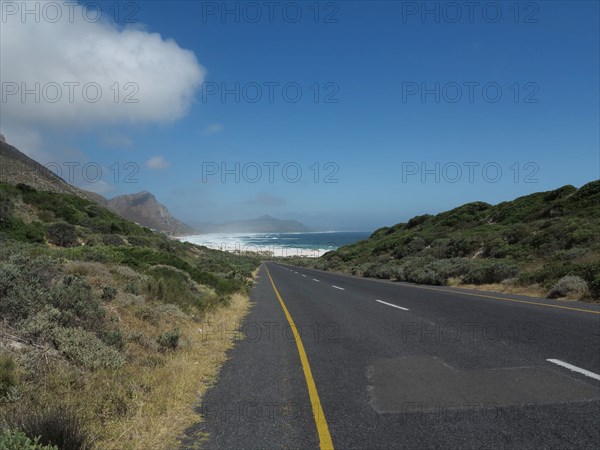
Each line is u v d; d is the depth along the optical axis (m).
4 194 31.31
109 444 4.20
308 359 7.83
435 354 7.77
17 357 5.42
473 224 54.09
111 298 9.50
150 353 7.44
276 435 4.50
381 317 12.72
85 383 5.43
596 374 6.12
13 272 6.87
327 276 42.38
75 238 29.50
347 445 4.21
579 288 15.03
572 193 43.62
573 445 4.01
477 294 17.80
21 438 3.27
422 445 4.14
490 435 4.29
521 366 6.69
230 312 14.27
